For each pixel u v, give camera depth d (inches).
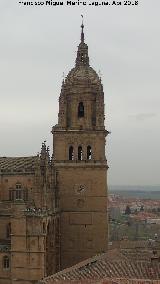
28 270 4766.2
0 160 5610.2
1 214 5108.3
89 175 5649.6
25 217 4798.2
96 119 5684.1
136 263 2992.1
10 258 4832.7
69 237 5644.7
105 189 5634.8
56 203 5516.7
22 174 5300.2
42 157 5231.3
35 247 4776.1
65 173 5659.5
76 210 5644.7
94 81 5753.0
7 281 4832.7
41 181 5059.1
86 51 5949.8
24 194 5275.6
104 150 5674.2
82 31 6008.9
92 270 2942.9
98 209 5629.9
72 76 5787.4
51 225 5211.6
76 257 5620.1
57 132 5679.1
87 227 5629.9
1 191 5344.5
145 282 2657.5
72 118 5713.6
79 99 5718.5
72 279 2819.9
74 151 5674.2
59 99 5748.0
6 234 5093.5
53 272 5201.8
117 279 2706.7
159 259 3046.3
